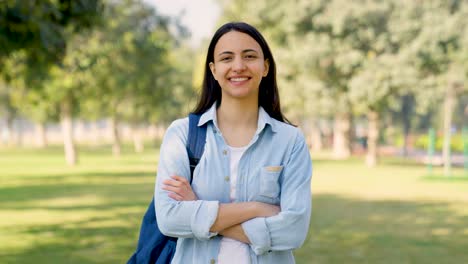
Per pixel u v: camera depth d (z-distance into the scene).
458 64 26.78
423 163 34.53
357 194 16.77
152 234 2.70
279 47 30.80
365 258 7.86
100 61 25.86
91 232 9.95
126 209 13.20
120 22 25.56
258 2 29.92
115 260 7.66
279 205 2.62
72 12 8.78
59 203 14.38
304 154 2.66
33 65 11.85
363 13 26.81
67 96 29.75
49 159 37.78
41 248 8.48
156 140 66.69
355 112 36.38
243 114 2.66
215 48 2.64
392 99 28.86
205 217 2.46
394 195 16.52
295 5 28.19
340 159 37.75
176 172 2.60
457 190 18.03
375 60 27.30
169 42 27.67
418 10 26.73
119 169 27.72
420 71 27.81
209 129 2.64
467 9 26.41
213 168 2.58
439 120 61.94
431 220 11.59
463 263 7.57
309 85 28.38
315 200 15.22
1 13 7.48
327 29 28.47
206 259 2.52
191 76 53.28
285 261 2.63
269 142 2.63
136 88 30.05
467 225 10.94
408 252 8.30
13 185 19.55
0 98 52.72
